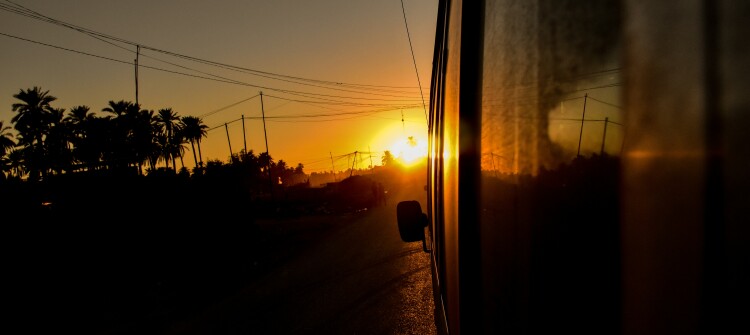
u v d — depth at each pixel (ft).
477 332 4.42
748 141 1.25
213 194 64.49
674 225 1.54
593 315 2.03
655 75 1.65
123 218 60.80
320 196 176.96
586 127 2.08
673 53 1.55
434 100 12.55
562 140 2.32
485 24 4.19
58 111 201.77
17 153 193.67
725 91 1.33
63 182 67.56
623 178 1.84
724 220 1.33
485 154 4.10
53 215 59.77
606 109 1.94
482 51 4.33
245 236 63.41
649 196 1.68
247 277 37.55
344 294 26.37
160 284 40.93
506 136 3.34
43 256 51.93
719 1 1.36
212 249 58.59
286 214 119.85
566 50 2.29
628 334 1.81
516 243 3.06
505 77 3.39
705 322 1.40
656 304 1.65
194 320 25.67
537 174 2.66
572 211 2.20
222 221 61.93
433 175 13.16
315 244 53.98
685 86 1.49
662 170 1.61
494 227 3.70
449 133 6.75
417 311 21.33
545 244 2.54
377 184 124.57
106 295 38.65
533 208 2.72
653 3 1.65
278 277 35.27
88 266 51.96
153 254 57.72
